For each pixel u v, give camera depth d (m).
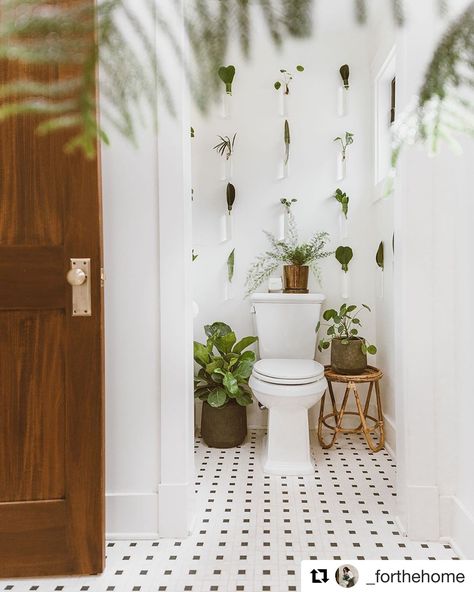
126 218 1.71
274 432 2.34
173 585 1.48
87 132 0.32
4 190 1.46
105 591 1.46
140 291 1.72
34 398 1.51
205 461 2.48
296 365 2.43
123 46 0.30
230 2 0.30
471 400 1.57
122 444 1.74
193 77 0.32
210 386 2.73
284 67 2.94
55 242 1.48
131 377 1.73
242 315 2.95
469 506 1.58
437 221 1.69
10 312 1.49
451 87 0.35
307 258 2.81
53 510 1.51
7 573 1.50
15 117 1.45
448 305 1.69
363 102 2.91
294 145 2.94
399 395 1.80
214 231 2.96
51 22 0.28
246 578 1.50
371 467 2.37
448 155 1.67
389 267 2.58
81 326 1.50
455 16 0.32
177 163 1.70
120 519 1.74
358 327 2.93
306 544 1.68
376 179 2.80
